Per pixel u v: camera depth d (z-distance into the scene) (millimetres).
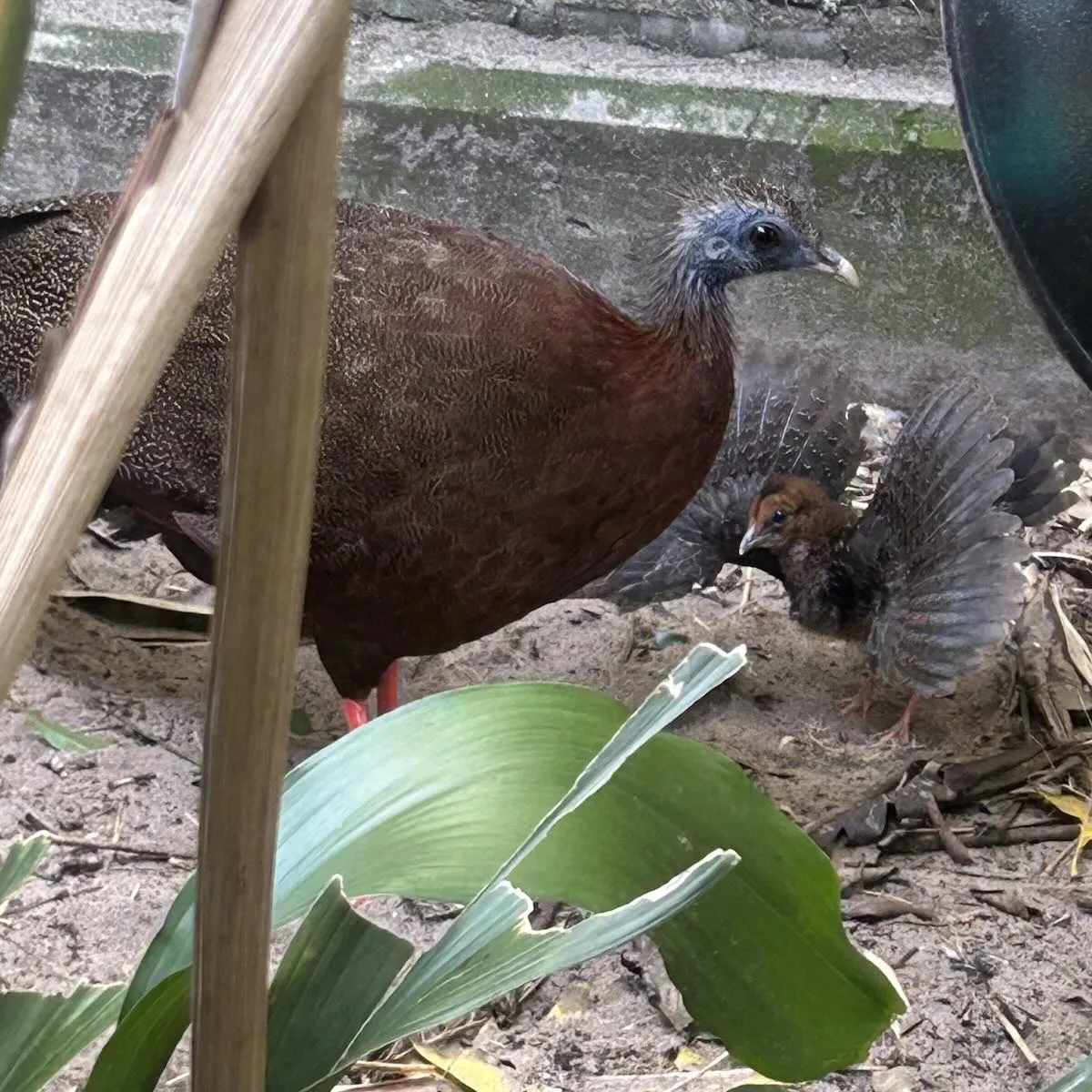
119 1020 535
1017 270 846
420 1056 849
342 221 947
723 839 642
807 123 1242
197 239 253
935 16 1257
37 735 990
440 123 1248
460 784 634
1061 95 802
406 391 905
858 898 938
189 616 1076
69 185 1263
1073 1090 615
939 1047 867
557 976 894
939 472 1009
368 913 917
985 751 1025
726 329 961
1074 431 1280
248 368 303
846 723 1050
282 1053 523
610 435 921
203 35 256
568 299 925
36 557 252
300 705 1051
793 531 1035
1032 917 933
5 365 971
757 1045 659
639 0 1267
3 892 630
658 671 1083
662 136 1242
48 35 1239
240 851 364
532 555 933
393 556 921
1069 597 1136
